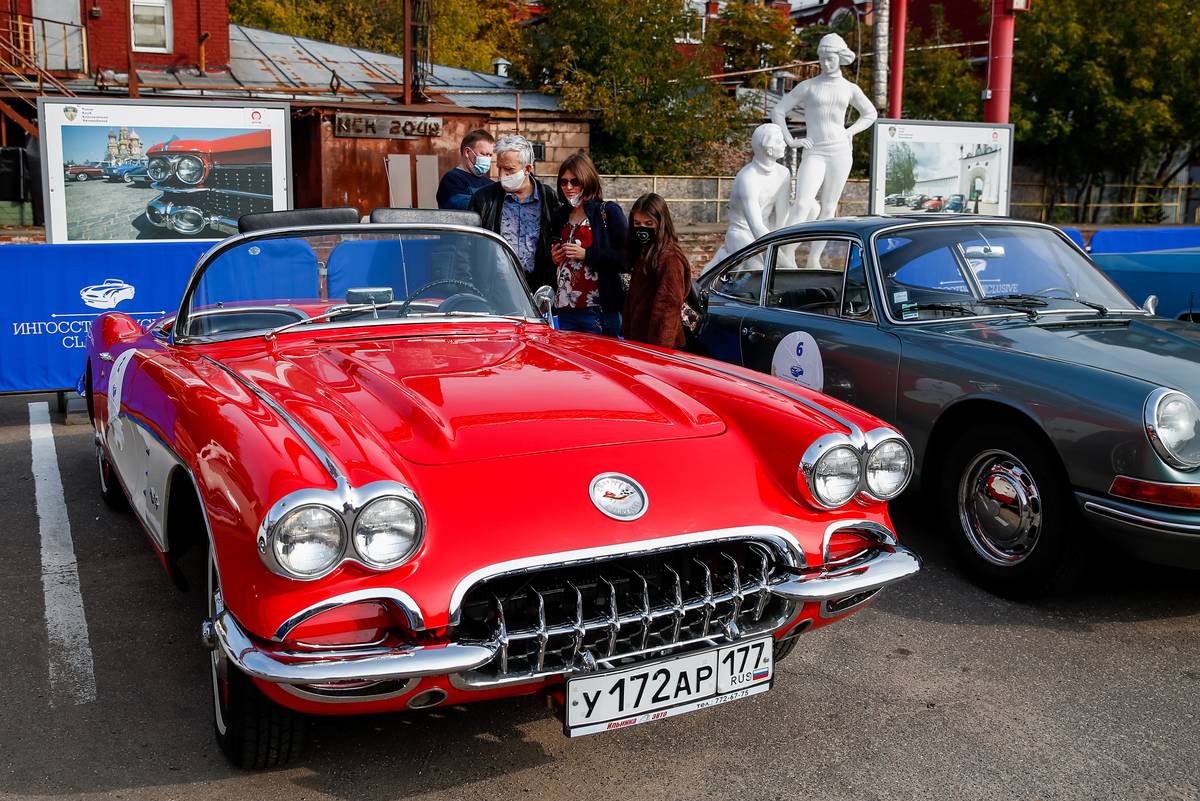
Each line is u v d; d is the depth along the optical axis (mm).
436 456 2529
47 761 2754
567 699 2416
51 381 6832
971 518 4066
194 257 7113
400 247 3893
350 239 3824
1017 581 3879
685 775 2740
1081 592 4031
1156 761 2805
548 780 2713
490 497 2412
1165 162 28156
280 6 40594
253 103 9461
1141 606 3895
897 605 3887
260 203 9695
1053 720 3029
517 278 4074
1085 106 26312
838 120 11266
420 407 2760
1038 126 26297
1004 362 3947
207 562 2840
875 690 3215
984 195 12219
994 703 3133
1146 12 25609
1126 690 3221
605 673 2439
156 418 3014
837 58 11039
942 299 4652
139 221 9336
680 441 2750
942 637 3607
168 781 2672
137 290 6980
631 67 24859
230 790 2637
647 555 2518
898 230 4828
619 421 2801
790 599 2609
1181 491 3385
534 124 23359
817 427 2738
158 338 3895
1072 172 27969
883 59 20562
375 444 2494
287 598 2215
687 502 2545
